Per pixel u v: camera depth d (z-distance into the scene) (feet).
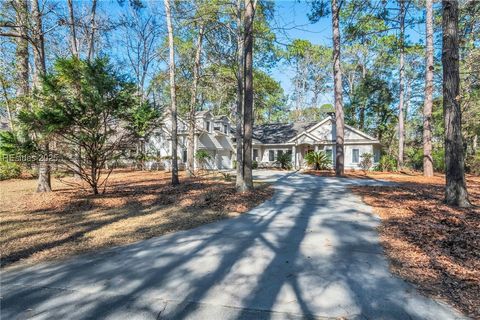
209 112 92.17
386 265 14.34
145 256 15.76
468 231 19.17
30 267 14.23
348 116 117.80
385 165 82.58
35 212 26.68
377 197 34.88
